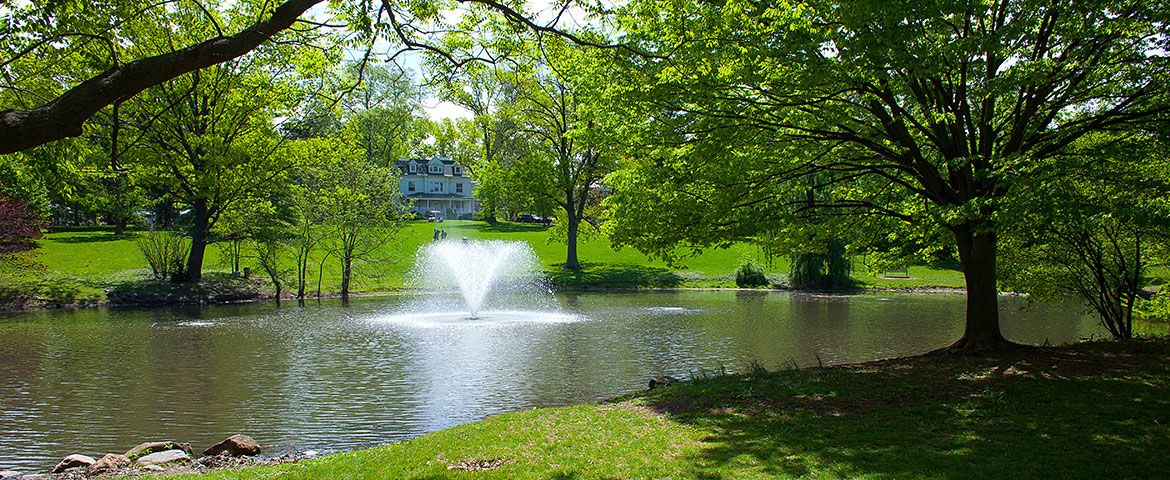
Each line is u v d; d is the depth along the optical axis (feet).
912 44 33.01
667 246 45.78
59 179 36.29
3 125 17.72
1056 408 29.12
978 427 26.86
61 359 57.26
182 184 104.83
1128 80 36.42
